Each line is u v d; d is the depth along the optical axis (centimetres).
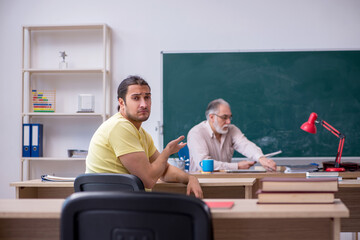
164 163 209
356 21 426
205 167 292
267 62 426
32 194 249
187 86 428
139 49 433
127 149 201
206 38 431
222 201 132
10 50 439
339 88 422
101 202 97
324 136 419
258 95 425
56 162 432
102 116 432
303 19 429
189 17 433
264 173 283
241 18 431
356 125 418
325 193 125
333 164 305
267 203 127
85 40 438
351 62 423
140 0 436
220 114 383
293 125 422
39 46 440
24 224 134
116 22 436
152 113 430
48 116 436
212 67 428
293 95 423
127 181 169
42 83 438
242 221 135
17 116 436
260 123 423
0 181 433
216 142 388
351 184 211
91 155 212
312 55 425
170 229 96
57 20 439
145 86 220
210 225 95
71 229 99
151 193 97
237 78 427
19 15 441
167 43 432
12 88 437
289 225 134
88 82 436
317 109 422
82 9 438
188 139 388
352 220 259
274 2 429
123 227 98
